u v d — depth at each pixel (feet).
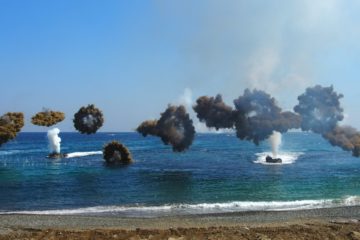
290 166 217.77
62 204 111.34
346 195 123.03
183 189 136.98
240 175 177.68
